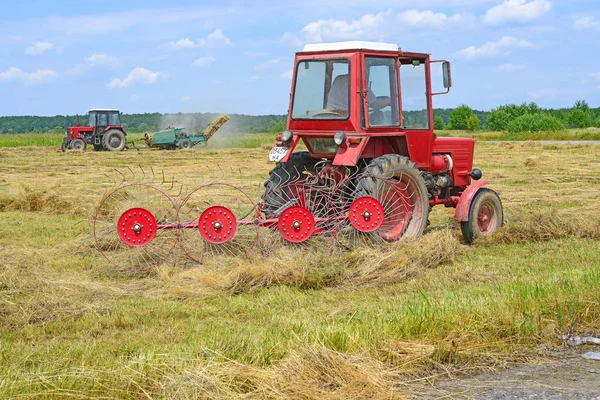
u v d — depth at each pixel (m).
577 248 8.34
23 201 12.45
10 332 5.24
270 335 4.63
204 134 36.09
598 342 4.79
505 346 4.68
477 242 8.82
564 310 5.25
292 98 8.57
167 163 24.09
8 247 8.29
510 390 3.88
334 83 8.30
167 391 3.69
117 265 7.18
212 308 5.89
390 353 4.35
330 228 7.73
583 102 79.56
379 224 7.86
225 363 4.02
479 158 24.88
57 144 43.12
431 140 8.96
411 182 8.50
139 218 7.15
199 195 8.36
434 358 4.38
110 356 4.41
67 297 6.15
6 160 26.14
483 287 6.29
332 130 8.27
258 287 6.57
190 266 7.23
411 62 8.78
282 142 8.50
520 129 53.16
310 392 3.73
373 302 6.02
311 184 8.23
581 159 23.77
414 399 3.76
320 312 5.73
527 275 6.88
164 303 6.05
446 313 5.07
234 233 7.31
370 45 8.20
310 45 8.47
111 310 5.81
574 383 3.99
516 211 9.88
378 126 8.26
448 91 8.95
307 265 6.88
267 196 8.32
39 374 3.93
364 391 3.80
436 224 10.41
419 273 7.12
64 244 8.34
